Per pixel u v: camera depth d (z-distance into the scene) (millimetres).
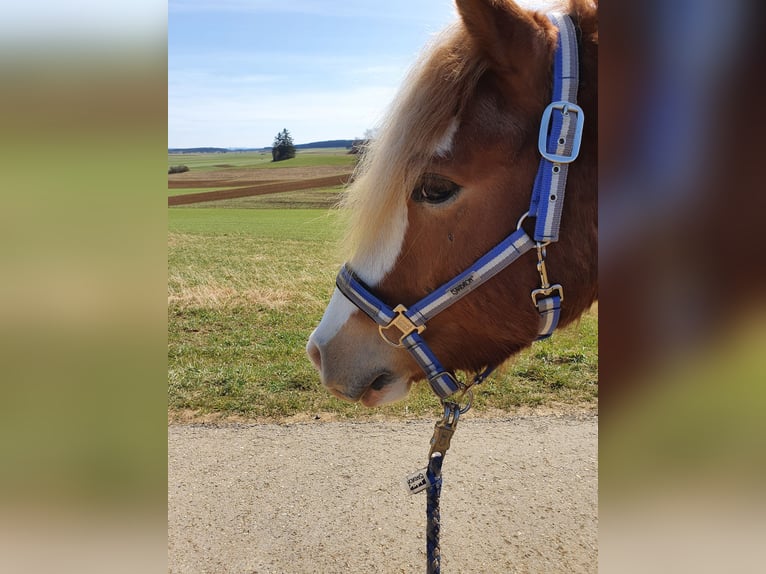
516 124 1373
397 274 1485
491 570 2342
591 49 1400
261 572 2346
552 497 2820
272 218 20625
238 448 3355
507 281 1436
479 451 3266
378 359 1602
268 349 5262
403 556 2436
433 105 1389
